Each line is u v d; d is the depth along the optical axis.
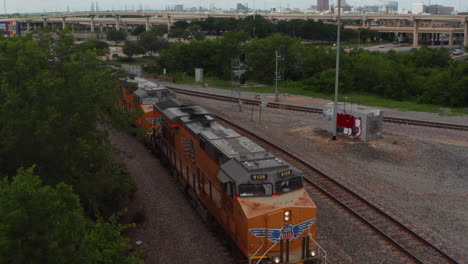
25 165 16.47
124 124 20.72
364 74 63.31
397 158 29.91
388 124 40.34
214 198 18.14
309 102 52.38
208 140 18.70
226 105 49.56
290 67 73.12
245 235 14.83
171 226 19.83
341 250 17.31
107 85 20.97
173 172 26.00
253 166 15.53
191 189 22.20
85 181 17.39
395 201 22.42
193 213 21.27
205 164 19.20
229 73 75.06
